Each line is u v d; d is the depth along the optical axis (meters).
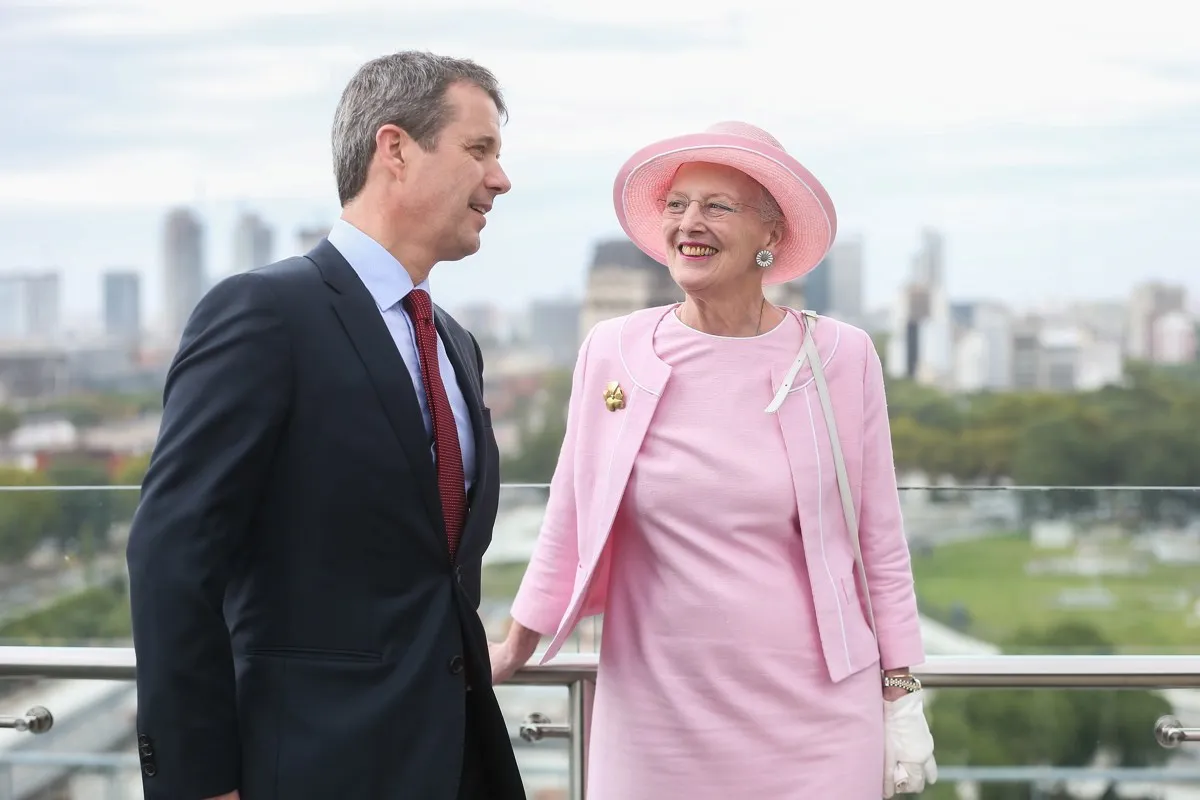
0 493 2.43
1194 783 2.27
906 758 1.98
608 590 2.03
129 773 2.23
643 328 2.05
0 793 2.24
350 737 1.65
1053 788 2.32
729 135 1.90
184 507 1.57
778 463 1.94
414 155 1.78
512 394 77.50
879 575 2.02
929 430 58.47
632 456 1.95
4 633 2.45
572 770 2.23
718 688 1.90
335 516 1.67
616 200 2.09
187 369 1.63
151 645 1.54
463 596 1.78
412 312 1.82
